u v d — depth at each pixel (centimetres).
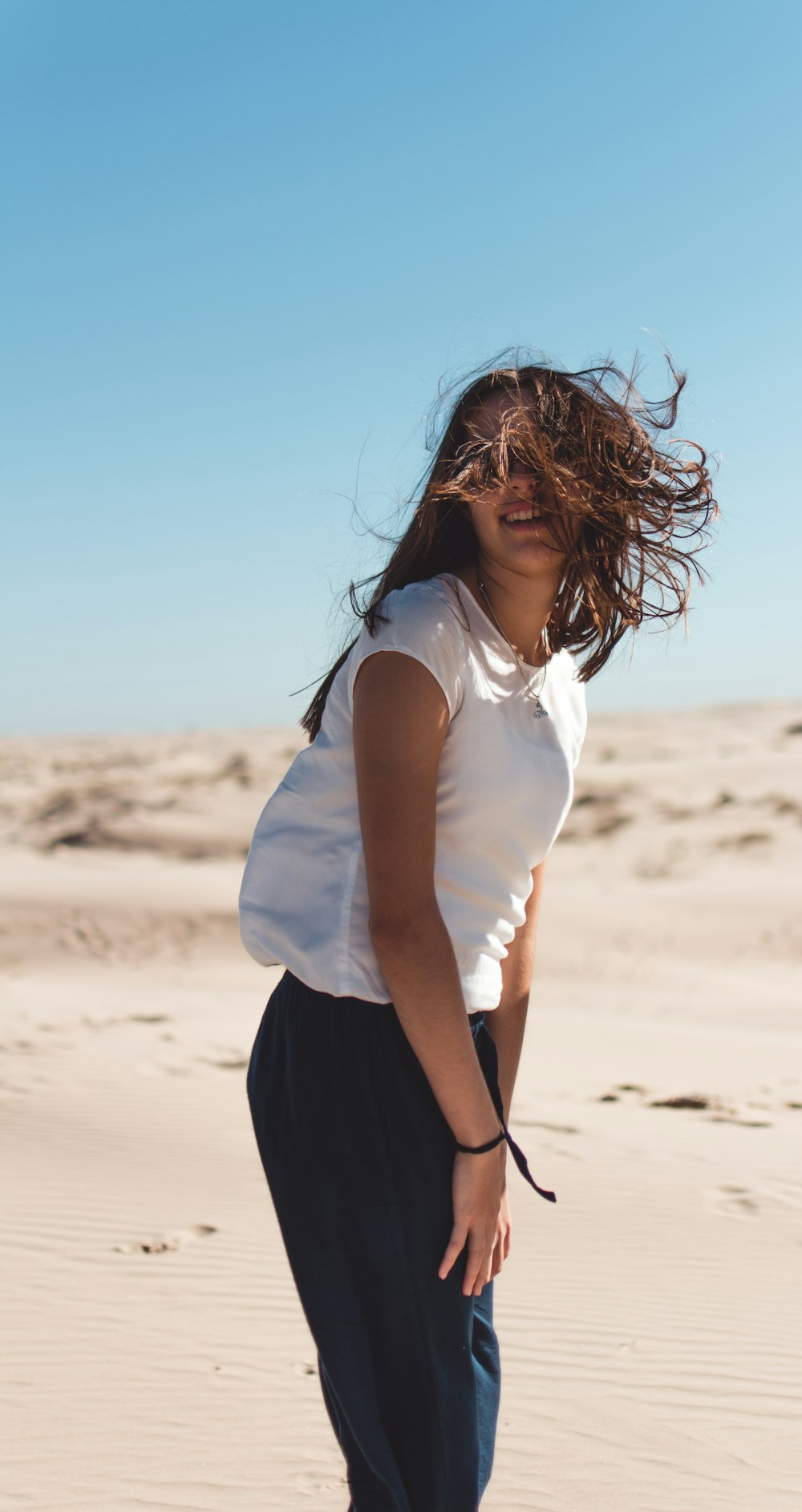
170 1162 641
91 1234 528
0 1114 736
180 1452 325
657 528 173
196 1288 463
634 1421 354
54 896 1997
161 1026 1149
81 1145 672
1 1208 560
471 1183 167
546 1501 302
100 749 8275
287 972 181
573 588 173
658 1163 669
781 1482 313
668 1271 500
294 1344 407
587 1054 1070
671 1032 1215
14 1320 428
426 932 156
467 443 173
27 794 4162
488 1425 182
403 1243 166
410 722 156
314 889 172
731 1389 379
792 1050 1112
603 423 167
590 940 1980
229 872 2422
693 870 2623
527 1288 479
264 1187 602
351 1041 167
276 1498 299
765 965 1814
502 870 173
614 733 7250
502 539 169
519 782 169
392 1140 166
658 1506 299
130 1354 397
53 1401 359
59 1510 293
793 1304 461
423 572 184
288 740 8244
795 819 3111
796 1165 670
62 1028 1117
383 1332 168
